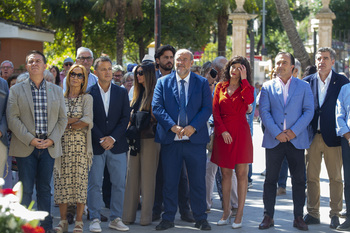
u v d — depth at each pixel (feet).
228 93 24.80
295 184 24.66
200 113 24.20
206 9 107.76
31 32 93.50
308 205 25.63
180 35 111.45
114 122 24.54
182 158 24.57
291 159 24.53
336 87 24.84
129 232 24.03
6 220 10.80
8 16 115.75
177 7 112.06
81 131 23.56
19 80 25.25
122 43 98.43
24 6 114.42
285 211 28.30
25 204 22.26
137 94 25.95
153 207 26.71
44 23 113.39
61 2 99.14
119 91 24.77
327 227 24.93
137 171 25.59
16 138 22.34
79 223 23.49
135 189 25.61
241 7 79.25
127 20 108.99
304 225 24.35
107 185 29.19
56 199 23.27
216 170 28.07
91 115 23.61
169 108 24.35
